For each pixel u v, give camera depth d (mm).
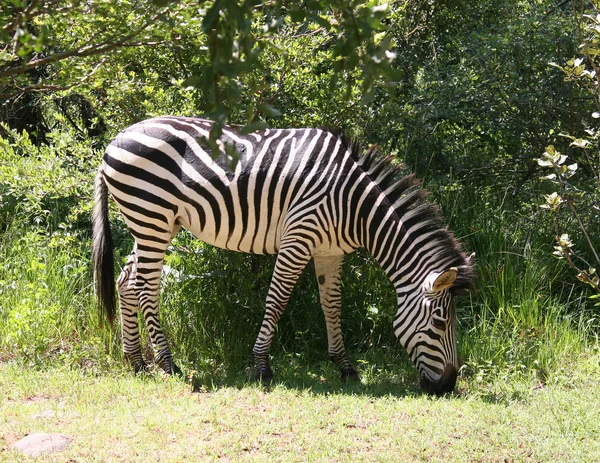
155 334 6328
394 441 4852
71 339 7102
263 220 6148
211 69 2049
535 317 7164
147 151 6082
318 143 6191
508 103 9086
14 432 4875
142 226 6148
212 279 7113
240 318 7074
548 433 5102
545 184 9344
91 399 5613
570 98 8766
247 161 6125
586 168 9195
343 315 7344
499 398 5887
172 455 4531
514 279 7492
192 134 6199
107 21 3434
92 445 4652
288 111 7676
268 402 5586
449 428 5098
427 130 8930
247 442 4781
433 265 5922
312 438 4867
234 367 6707
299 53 7250
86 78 3748
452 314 5891
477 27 10094
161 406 5445
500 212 8461
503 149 9883
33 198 7379
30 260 7734
